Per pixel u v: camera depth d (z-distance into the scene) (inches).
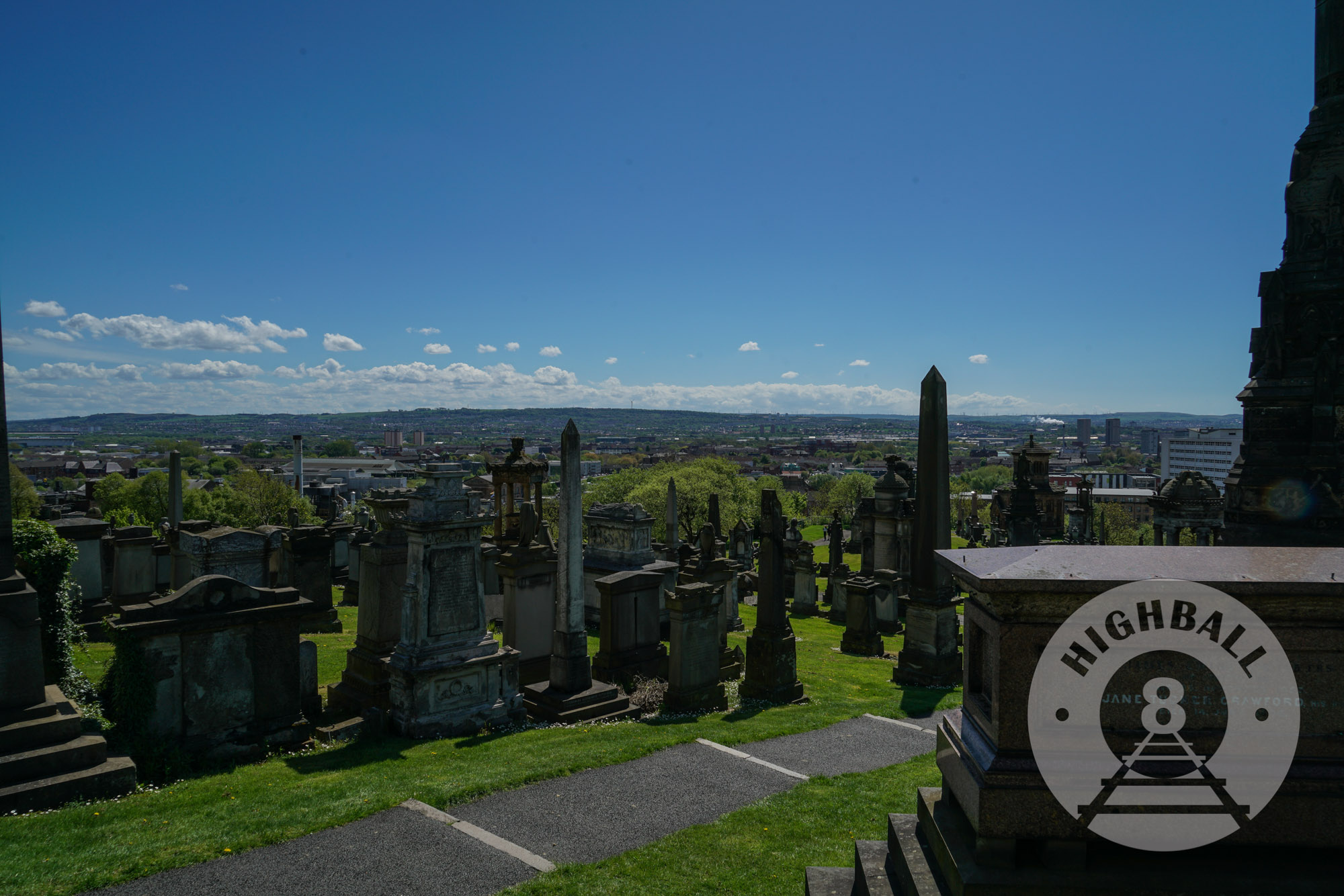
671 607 541.0
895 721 501.4
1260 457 566.6
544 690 535.2
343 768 389.7
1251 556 179.9
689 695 542.3
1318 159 538.0
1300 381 543.8
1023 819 160.9
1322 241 538.6
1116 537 2373.3
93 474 5007.4
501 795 343.9
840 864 275.3
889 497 1054.4
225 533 612.7
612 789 355.3
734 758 408.2
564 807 331.9
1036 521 1039.6
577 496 530.3
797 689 589.3
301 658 470.0
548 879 261.7
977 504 3356.3
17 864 261.7
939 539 644.7
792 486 6161.4
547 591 619.5
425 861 274.8
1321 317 539.8
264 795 341.4
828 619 1059.3
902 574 1024.2
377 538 533.0
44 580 443.8
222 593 405.4
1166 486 944.9
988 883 157.9
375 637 523.8
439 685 464.4
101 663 563.5
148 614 383.6
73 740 348.5
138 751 372.8
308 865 269.6
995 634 169.5
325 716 474.9
